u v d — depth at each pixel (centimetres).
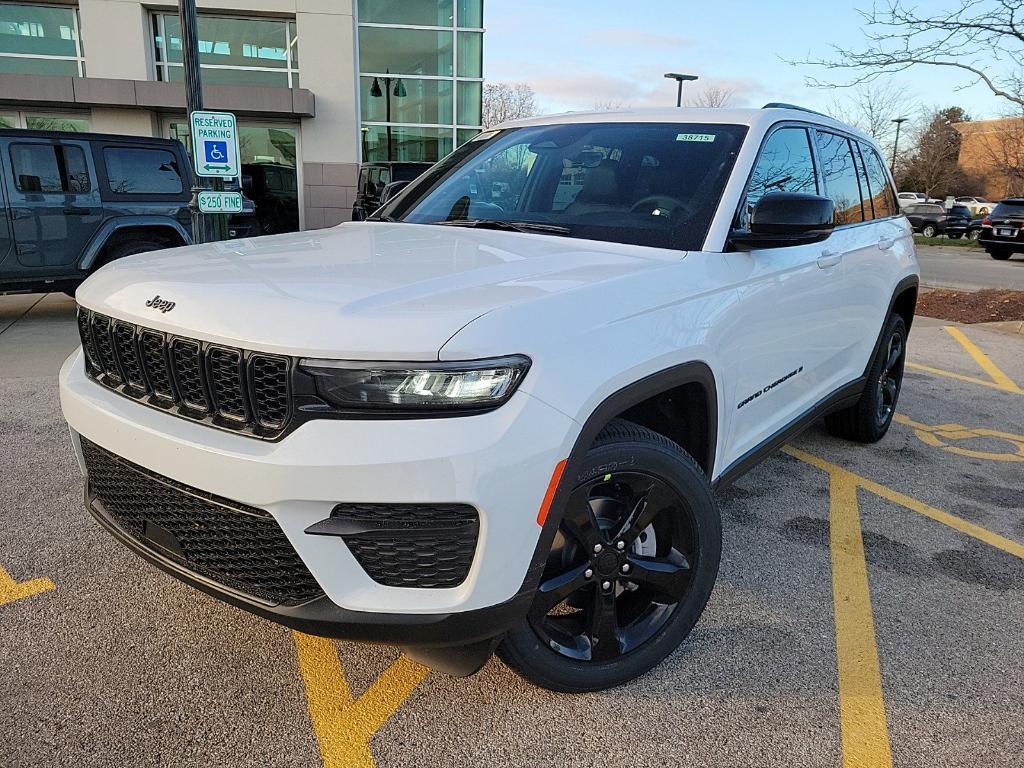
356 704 232
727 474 290
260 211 1541
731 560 331
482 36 1620
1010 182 2973
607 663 234
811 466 452
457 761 211
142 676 241
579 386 196
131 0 1428
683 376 238
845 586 311
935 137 4831
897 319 470
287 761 209
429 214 334
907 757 217
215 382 196
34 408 505
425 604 187
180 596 287
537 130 359
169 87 1399
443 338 178
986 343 851
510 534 187
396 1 1564
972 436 520
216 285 210
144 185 866
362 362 177
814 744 221
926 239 3188
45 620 268
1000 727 230
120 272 242
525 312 192
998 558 340
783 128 330
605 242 275
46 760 205
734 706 236
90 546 321
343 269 223
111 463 226
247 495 183
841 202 391
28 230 802
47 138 804
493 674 249
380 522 182
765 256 295
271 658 253
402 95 1608
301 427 181
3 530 333
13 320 855
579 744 219
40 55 1449
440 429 178
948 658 264
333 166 1562
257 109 1445
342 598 185
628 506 230
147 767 204
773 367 311
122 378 227
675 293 239
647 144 316
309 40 1498
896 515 383
